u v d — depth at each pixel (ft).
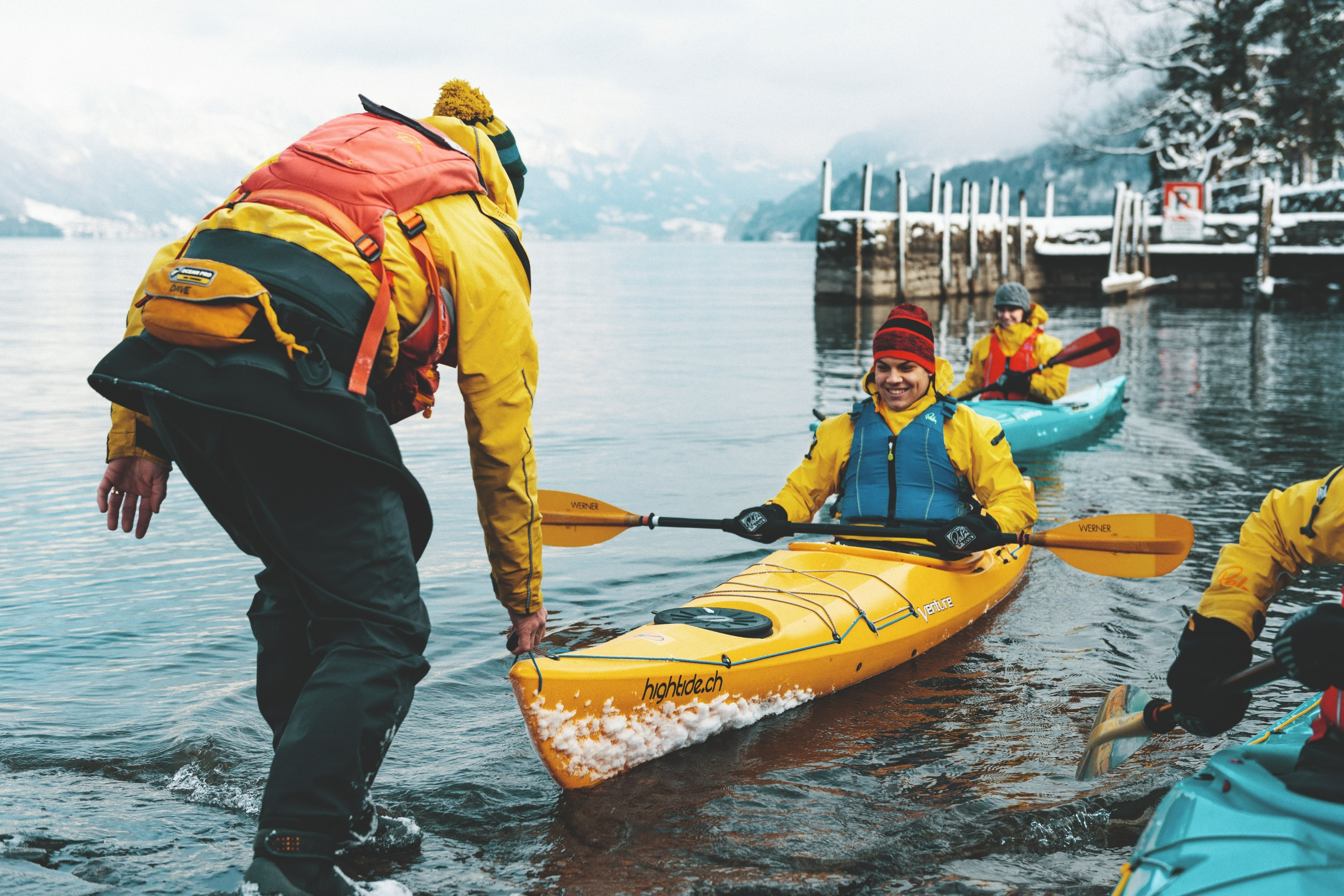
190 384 6.99
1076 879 8.48
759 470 25.85
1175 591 16.60
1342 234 98.68
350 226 7.60
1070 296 106.11
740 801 9.96
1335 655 5.96
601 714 10.32
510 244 8.47
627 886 8.36
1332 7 131.44
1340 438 29.43
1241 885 5.85
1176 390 39.42
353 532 7.36
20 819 9.34
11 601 16.10
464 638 14.49
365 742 7.23
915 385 15.28
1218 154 136.46
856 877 8.51
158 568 17.89
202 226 7.77
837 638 12.89
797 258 346.74
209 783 10.19
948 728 11.78
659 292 126.31
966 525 14.03
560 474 25.43
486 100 9.67
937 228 101.30
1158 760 10.73
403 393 8.23
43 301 97.04
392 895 7.89
